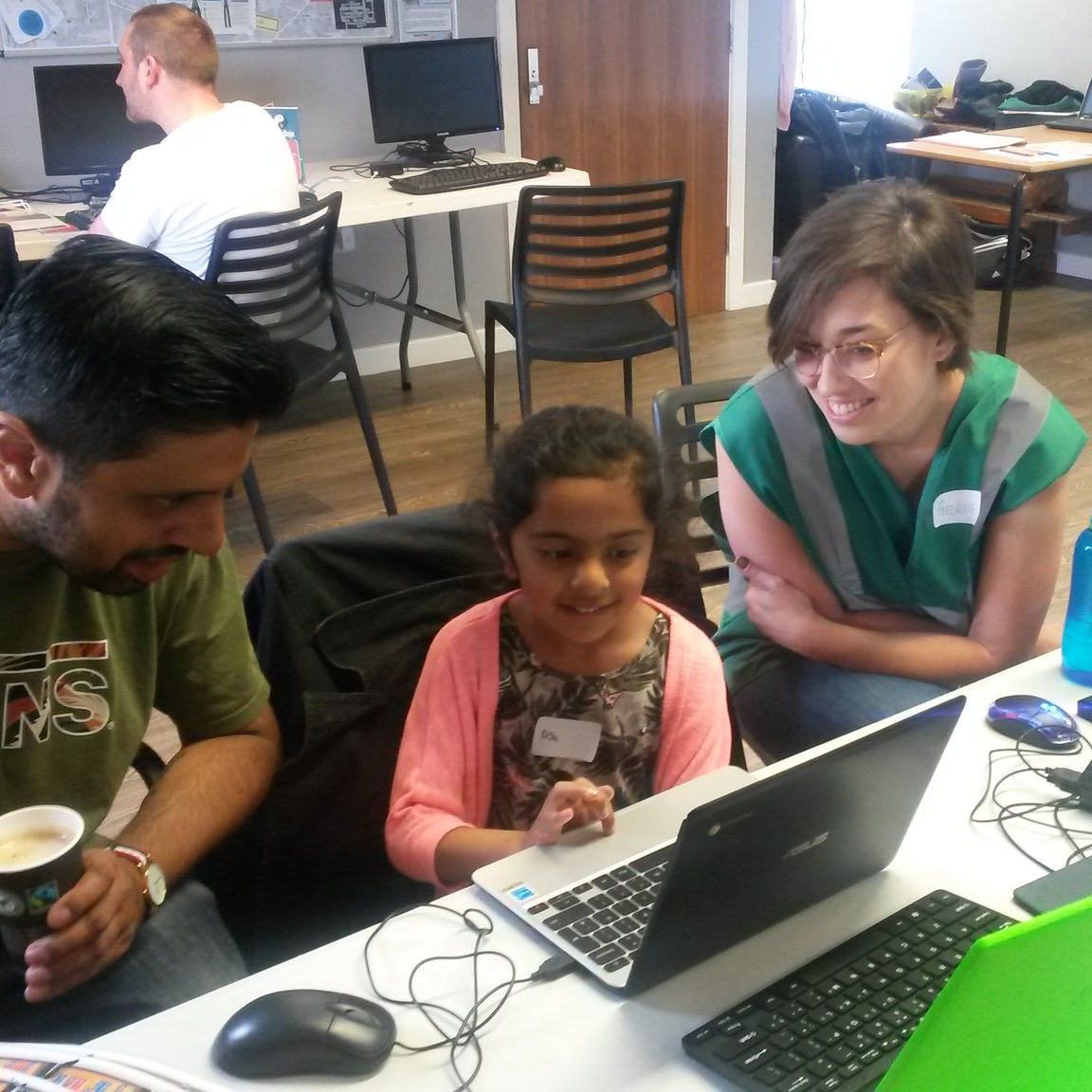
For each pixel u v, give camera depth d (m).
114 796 1.28
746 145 5.65
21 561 1.12
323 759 1.34
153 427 0.91
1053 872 1.04
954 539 1.59
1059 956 0.65
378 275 4.94
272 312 3.17
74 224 3.67
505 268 5.20
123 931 1.12
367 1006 0.87
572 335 3.61
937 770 1.24
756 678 1.75
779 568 1.68
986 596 1.62
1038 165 4.33
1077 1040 0.69
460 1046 0.88
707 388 1.98
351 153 4.80
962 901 1.02
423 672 1.34
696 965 0.96
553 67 5.07
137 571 1.03
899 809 1.03
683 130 5.46
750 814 0.86
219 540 1.03
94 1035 1.15
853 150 6.55
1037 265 6.18
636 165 5.42
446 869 1.19
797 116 6.11
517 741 1.32
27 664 1.16
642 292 3.65
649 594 1.47
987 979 0.63
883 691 1.62
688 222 5.64
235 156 3.31
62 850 0.99
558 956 0.97
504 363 5.14
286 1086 0.83
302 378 3.27
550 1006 0.92
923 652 1.60
